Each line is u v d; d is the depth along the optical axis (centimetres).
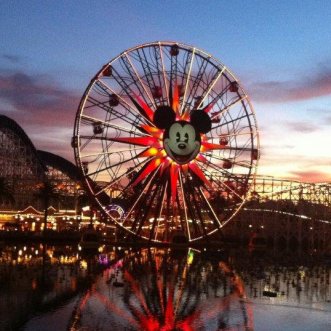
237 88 12300
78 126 10806
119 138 10962
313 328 4988
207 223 13950
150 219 13012
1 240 13350
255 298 6359
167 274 8156
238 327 4959
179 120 11356
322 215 14538
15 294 6066
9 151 19875
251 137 12300
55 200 19388
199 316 5359
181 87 11800
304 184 15538
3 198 17212
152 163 11100
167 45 11819
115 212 11681
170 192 11281
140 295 6312
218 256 11444
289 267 9700
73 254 10581
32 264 8656
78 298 5988
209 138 11900
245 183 12256
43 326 4759
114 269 8462
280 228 15275
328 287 7344
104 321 5012
